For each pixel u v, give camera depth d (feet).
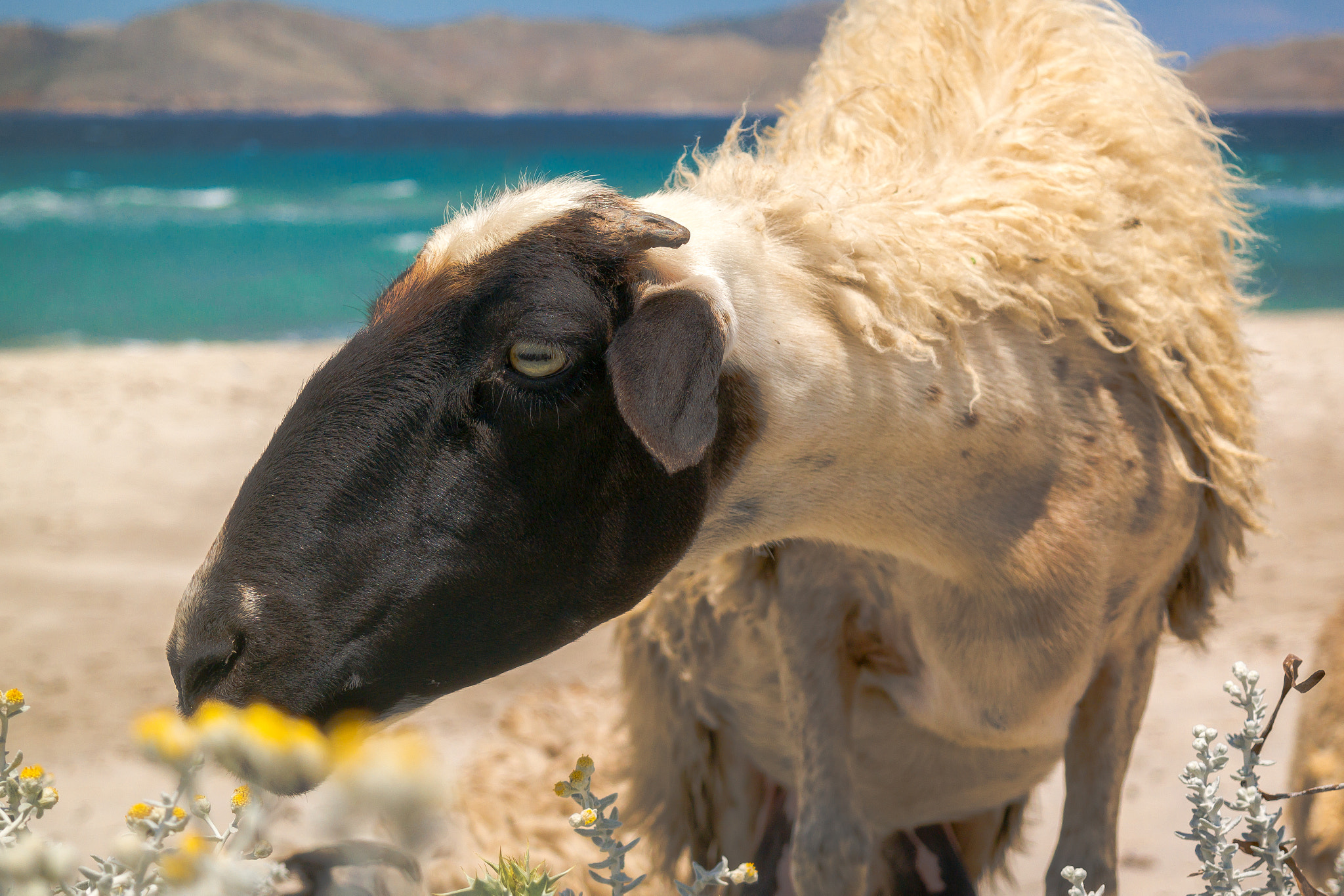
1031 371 8.07
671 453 6.12
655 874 12.04
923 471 7.84
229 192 157.28
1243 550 9.75
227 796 13.23
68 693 20.35
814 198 7.80
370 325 7.06
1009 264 8.13
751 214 7.73
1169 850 14.71
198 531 29.91
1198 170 9.68
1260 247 11.53
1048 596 8.15
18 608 24.64
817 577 8.89
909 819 10.63
